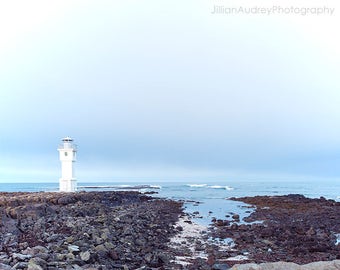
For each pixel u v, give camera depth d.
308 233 19.86
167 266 11.89
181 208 35.03
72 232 14.20
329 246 16.27
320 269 8.41
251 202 42.59
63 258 10.20
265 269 8.49
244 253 14.82
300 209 33.31
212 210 33.28
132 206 33.69
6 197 23.78
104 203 32.00
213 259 13.24
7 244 11.30
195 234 19.42
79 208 22.25
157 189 82.81
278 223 24.16
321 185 106.12
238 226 22.33
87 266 9.91
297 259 13.91
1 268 8.41
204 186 103.81
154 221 23.45
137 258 12.41
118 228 17.62
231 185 110.62
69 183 36.69
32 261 9.07
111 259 11.73
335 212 30.20
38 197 24.61
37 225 14.75
